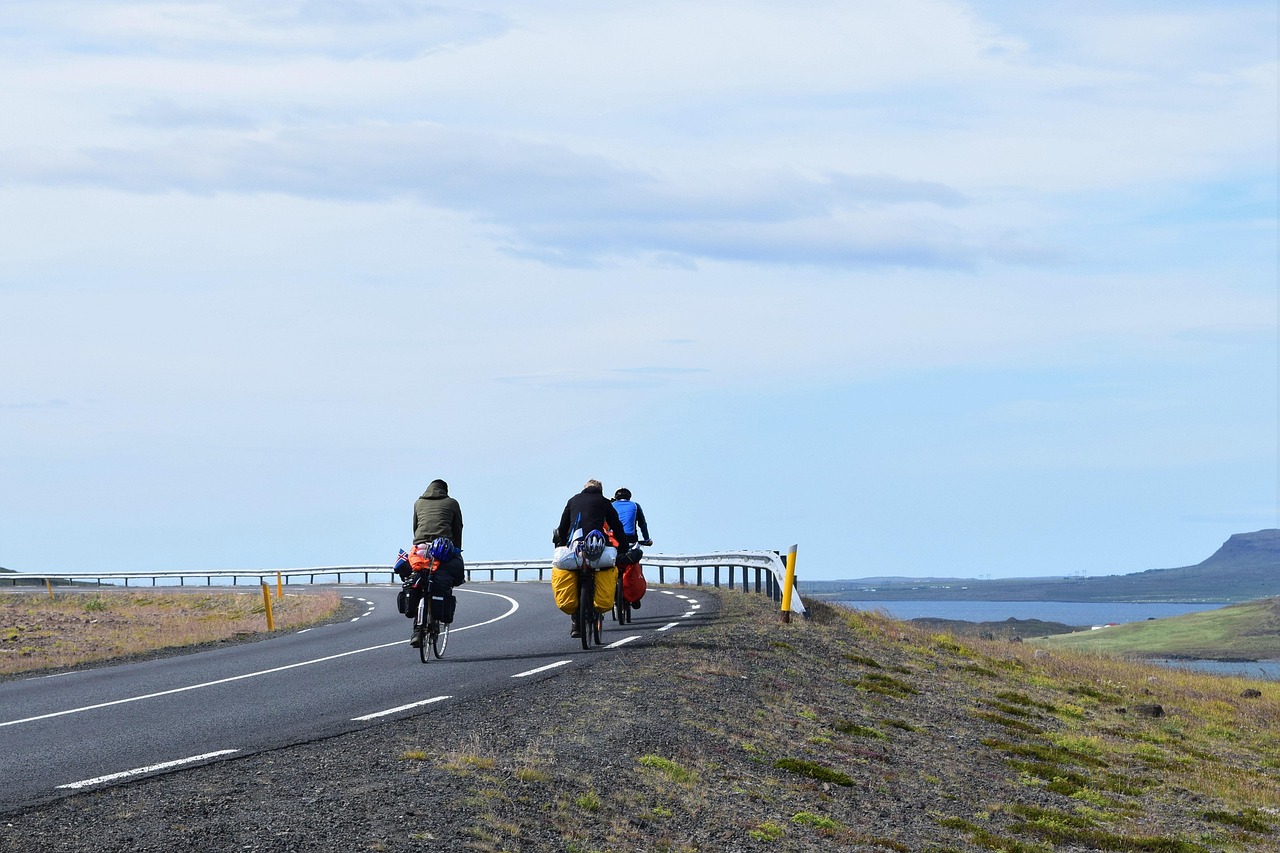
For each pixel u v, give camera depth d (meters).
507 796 8.09
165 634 27.06
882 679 17.31
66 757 8.84
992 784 12.65
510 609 26.38
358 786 7.82
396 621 24.70
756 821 9.06
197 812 6.96
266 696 12.30
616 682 13.16
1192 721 21.55
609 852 7.55
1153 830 12.00
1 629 32.12
